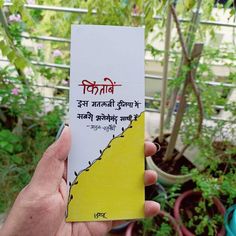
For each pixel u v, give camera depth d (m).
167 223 1.00
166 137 1.22
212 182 0.93
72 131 0.53
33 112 1.18
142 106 0.54
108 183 0.54
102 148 0.54
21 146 1.19
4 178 1.06
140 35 0.53
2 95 1.16
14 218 0.52
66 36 1.00
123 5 0.77
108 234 1.06
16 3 0.69
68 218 0.54
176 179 1.09
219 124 1.07
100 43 0.52
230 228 0.93
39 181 0.53
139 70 0.54
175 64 1.04
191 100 1.00
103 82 0.53
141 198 0.55
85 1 0.93
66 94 1.27
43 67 1.16
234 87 1.03
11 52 0.79
